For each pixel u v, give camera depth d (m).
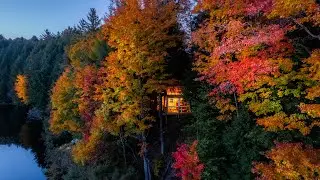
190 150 18.16
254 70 14.66
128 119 21.48
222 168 18.03
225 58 16.42
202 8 17.62
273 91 15.23
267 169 12.80
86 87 26.55
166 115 28.17
